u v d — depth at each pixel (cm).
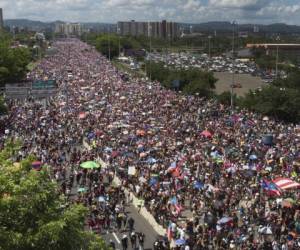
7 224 2011
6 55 16650
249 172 6350
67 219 2094
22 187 2091
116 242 4784
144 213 5566
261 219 5022
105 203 5334
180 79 16962
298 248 4431
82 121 9700
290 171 6538
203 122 9750
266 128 9394
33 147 7525
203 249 4522
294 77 17775
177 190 5788
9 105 11400
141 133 8450
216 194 5641
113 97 12912
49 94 12425
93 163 6134
